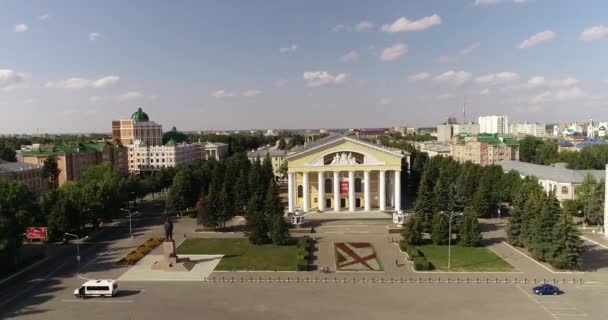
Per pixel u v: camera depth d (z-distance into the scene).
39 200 106.62
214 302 62.66
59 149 186.12
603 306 59.94
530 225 85.88
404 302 61.97
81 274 76.81
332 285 69.50
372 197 138.12
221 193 113.00
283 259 84.44
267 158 170.75
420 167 168.50
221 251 90.75
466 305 60.66
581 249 77.44
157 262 81.44
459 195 121.94
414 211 108.19
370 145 130.25
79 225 102.88
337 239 100.88
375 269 77.56
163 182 173.38
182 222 124.56
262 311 59.22
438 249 90.94
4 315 58.94
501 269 76.81
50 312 59.81
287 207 143.75
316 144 147.75
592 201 107.44
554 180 135.25
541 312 58.09
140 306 61.50
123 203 134.88
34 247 95.50
